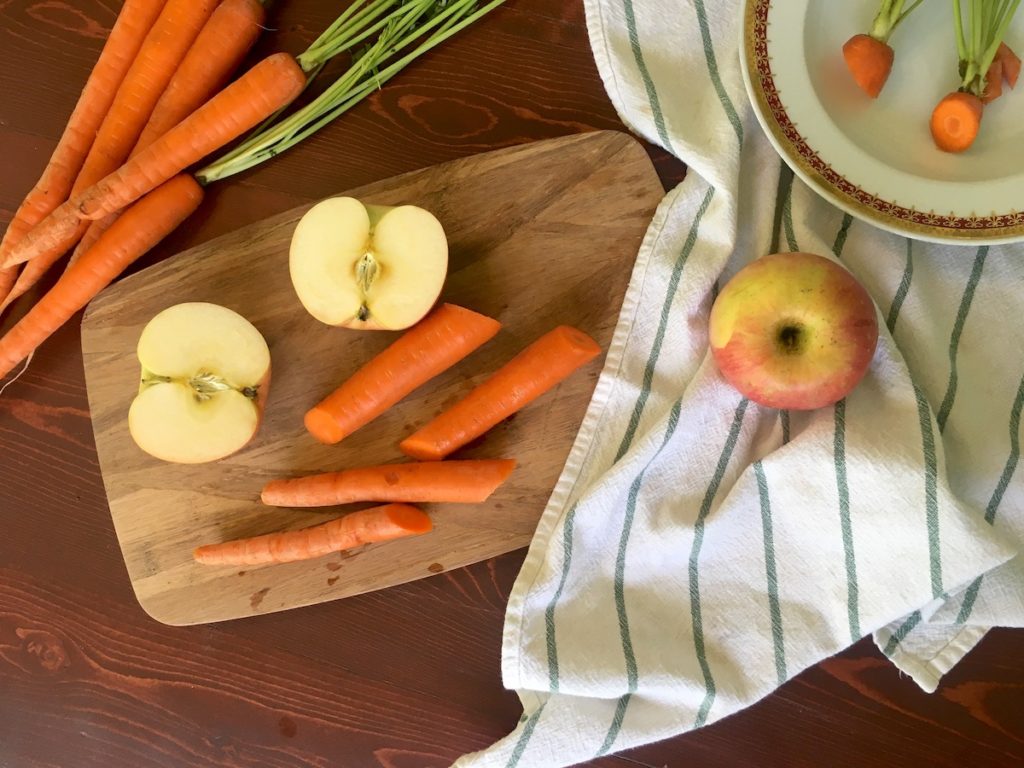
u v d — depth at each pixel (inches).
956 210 35.2
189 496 39.6
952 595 36.2
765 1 35.6
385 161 40.3
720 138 37.1
